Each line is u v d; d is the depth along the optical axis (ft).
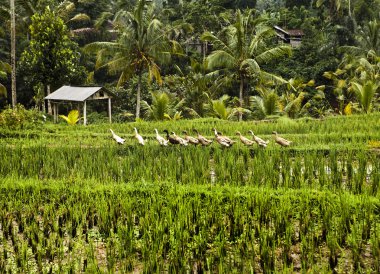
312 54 130.93
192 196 30.14
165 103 87.20
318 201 27.86
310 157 38.50
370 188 30.96
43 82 101.09
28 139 59.26
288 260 22.02
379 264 20.85
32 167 40.45
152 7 97.81
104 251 24.39
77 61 115.65
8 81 118.93
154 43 93.81
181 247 22.65
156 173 37.06
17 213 28.48
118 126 72.69
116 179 37.70
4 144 50.67
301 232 23.25
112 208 27.35
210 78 90.53
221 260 20.35
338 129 61.93
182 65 139.13
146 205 27.58
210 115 95.71
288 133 64.13
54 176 39.78
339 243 23.03
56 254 23.76
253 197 27.96
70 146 49.52
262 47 89.61
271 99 82.84
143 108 109.50
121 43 92.84
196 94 103.30
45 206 29.07
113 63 93.71
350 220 24.64
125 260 22.49
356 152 44.21
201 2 148.66
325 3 168.35
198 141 47.50
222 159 39.17
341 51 123.34
